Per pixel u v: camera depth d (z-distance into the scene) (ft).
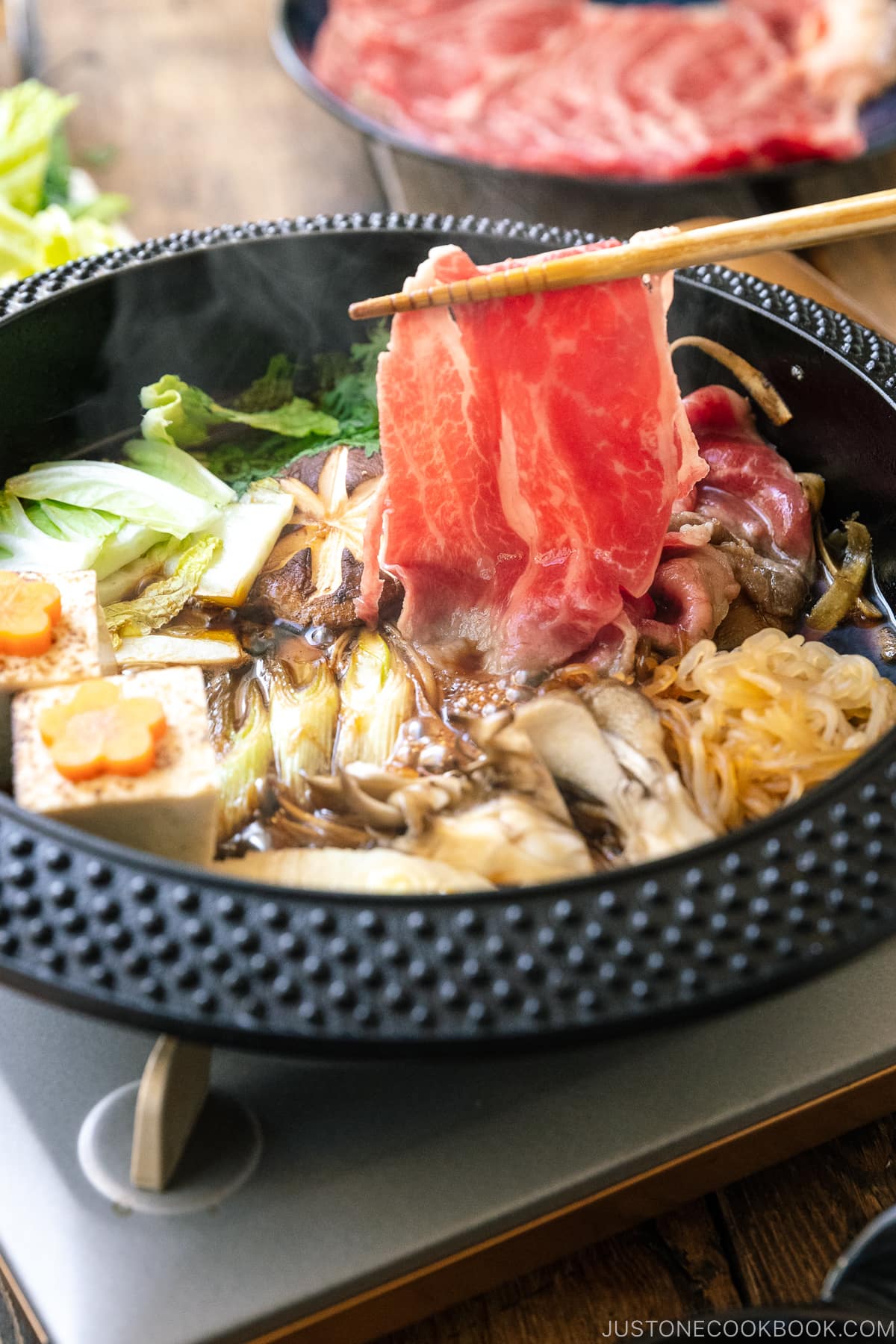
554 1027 1.22
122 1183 1.35
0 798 1.30
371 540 1.71
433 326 1.59
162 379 1.92
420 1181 1.37
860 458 1.83
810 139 2.38
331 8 2.84
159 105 2.83
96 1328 1.29
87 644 1.51
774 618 1.80
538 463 1.66
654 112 2.51
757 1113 1.42
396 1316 1.39
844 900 1.28
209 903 1.25
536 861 1.49
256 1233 1.34
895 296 2.27
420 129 2.44
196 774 1.39
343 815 1.57
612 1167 1.38
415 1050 1.22
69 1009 1.23
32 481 1.84
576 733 1.58
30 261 2.31
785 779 1.60
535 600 1.72
